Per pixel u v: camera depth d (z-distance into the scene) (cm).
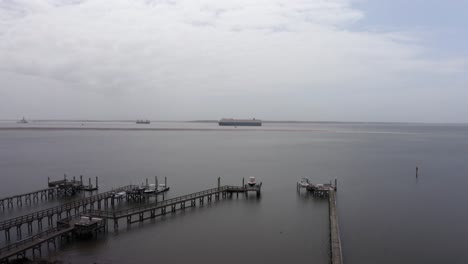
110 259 3575
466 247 3966
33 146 15275
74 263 3462
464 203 5781
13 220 4297
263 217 5059
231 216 5084
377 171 8919
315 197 6238
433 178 7962
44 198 6178
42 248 3831
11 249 3456
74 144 16375
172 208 5306
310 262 3581
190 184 7288
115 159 11056
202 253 3766
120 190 6131
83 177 8012
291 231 4475
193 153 12875
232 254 3753
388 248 3931
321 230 4512
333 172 8781
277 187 7062
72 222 4266
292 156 12031
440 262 3603
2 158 11169
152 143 17175
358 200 6009
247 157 11750
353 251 3850
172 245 3972
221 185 7212
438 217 5038
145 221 4819
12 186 7094
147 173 8538
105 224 4453
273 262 3578
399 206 5619
